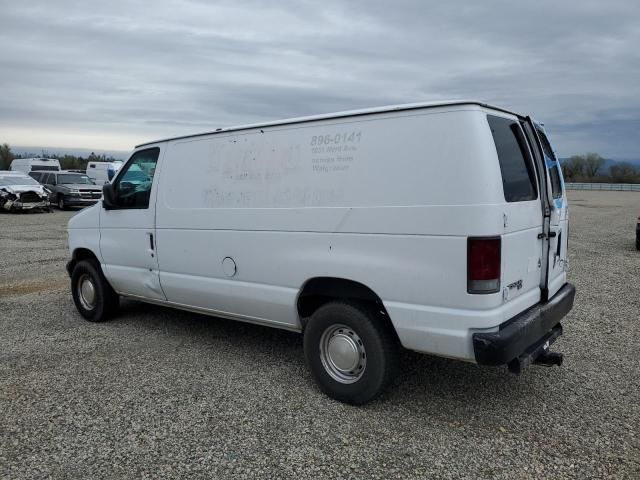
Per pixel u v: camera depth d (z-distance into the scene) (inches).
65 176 1018.1
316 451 136.1
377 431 145.8
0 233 609.9
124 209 229.8
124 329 241.3
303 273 166.6
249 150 181.8
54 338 228.5
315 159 163.2
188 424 150.3
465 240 134.3
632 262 414.3
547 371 187.3
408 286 144.3
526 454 134.1
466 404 161.8
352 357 159.0
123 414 156.5
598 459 131.6
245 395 169.0
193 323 250.1
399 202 145.2
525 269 152.5
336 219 157.5
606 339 221.6
